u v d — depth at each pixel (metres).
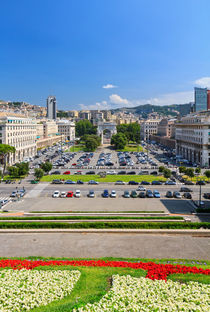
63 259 33.94
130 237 42.56
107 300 23.23
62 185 89.75
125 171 114.44
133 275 28.31
